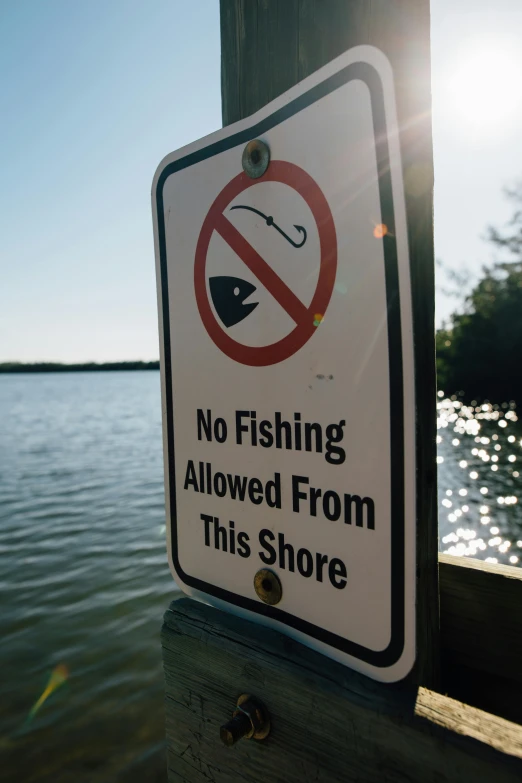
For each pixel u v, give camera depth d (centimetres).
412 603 85
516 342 3753
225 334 113
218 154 113
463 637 125
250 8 117
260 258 105
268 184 103
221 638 109
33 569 1008
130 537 1188
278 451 104
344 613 94
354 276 89
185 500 125
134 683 620
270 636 105
